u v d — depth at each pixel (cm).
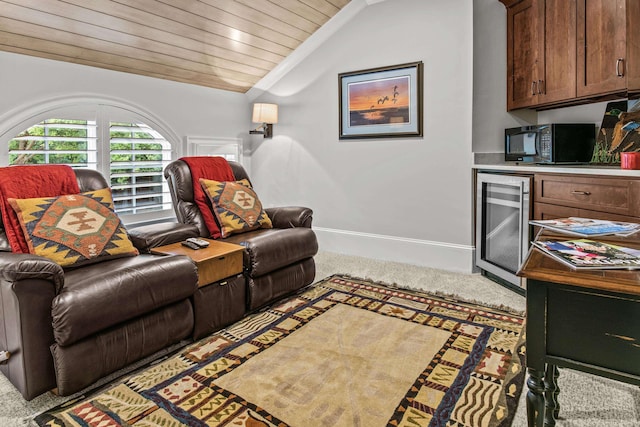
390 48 367
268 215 321
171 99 382
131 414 157
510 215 288
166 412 158
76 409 160
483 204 324
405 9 356
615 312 87
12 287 156
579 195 227
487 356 198
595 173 216
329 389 172
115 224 228
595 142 278
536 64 292
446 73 340
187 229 268
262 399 166
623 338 87
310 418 153
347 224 412
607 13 235
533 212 266
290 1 337
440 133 348
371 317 248
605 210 212
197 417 154
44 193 223
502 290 296
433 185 355
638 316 85
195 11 302
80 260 201
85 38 286
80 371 166
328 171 419
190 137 401
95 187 251
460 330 228
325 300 278
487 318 244
